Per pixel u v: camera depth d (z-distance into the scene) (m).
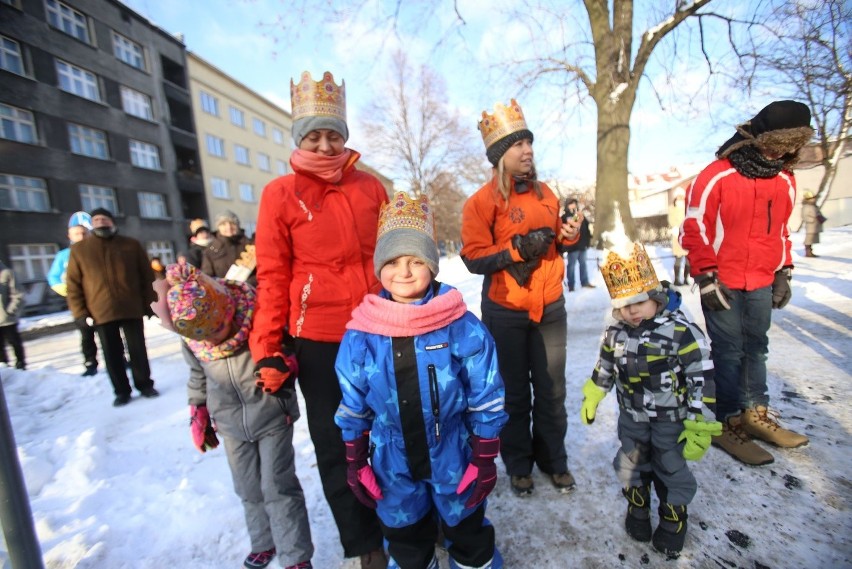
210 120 30.78
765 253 2.48
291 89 1.91
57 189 19.16
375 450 1.68
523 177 2.35
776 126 2.26
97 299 4.45
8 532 1.25
